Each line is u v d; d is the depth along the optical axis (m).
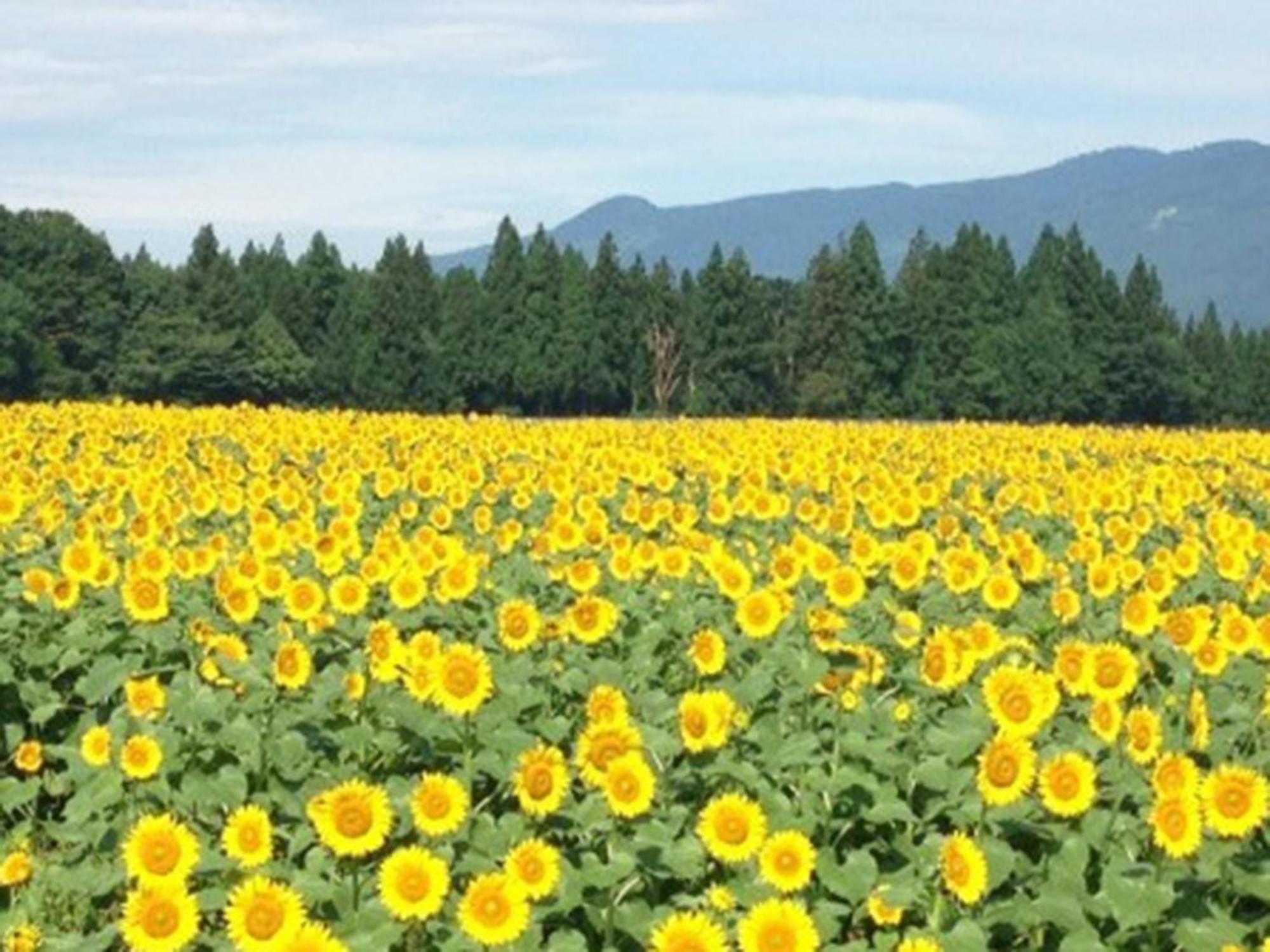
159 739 8.96
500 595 13.66
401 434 36.31
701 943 6.10
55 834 8.71
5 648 11.72
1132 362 119.50
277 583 12.45
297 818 8.47
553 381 116.88
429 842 7.64
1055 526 21.73
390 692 9.62
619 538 15.18
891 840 8.32
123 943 7.74
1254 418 128.25
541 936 6.98
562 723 9.43
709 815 7.14
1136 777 8.12
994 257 122.88
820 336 121.81
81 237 101.19
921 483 26.53
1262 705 10.18
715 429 43.25
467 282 118.69
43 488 21.86
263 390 103.62
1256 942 7.31
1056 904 7.15
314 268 124.19
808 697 9.54
